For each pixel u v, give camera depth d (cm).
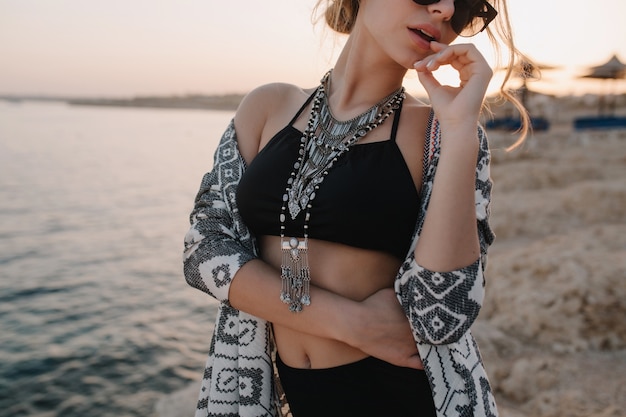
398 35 125
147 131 8812
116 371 795
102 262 1429
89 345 886
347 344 131
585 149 2505
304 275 128
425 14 122
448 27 126
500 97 148
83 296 1148
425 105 139
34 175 3228
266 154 141
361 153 131
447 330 114
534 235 1088
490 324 557
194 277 138
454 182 114
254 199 137
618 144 2752
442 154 117
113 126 10056
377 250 130
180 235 1777
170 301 1114
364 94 139
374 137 134
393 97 137
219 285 133
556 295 564
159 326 971
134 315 1029
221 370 143
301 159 136
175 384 758
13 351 862
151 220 2036
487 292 634
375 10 128
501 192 1580
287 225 132
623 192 1286
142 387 751
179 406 529
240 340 140
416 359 125
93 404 708
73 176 3244
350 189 126
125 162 4091
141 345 884
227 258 133
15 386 752
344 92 141
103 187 2853
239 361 140
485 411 127
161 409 529
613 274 582
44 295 1153
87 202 2403
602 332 502
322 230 129
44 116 14088
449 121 117
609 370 445
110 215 2120
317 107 144
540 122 2977
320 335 126
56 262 1421
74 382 763
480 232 127
